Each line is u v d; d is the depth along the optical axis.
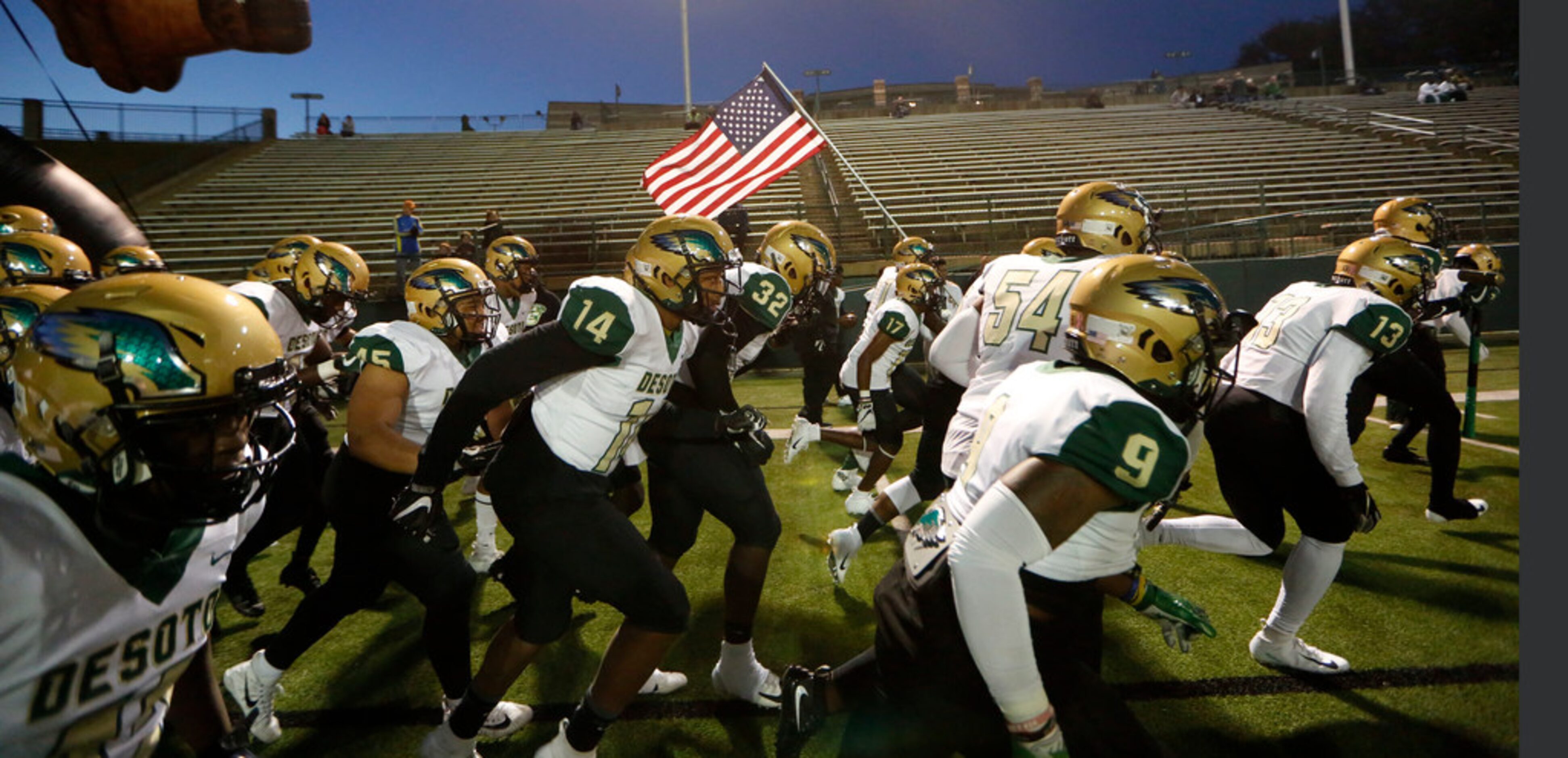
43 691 1.16
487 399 2.10
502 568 2.67
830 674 2.02
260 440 3.34
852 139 21.72
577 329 2.08
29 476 1.17
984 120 23.59
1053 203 16.28
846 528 4.57
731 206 6.56
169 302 1.21
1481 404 7.10
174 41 1.76
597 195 18.06
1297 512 2.83
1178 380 1.64
